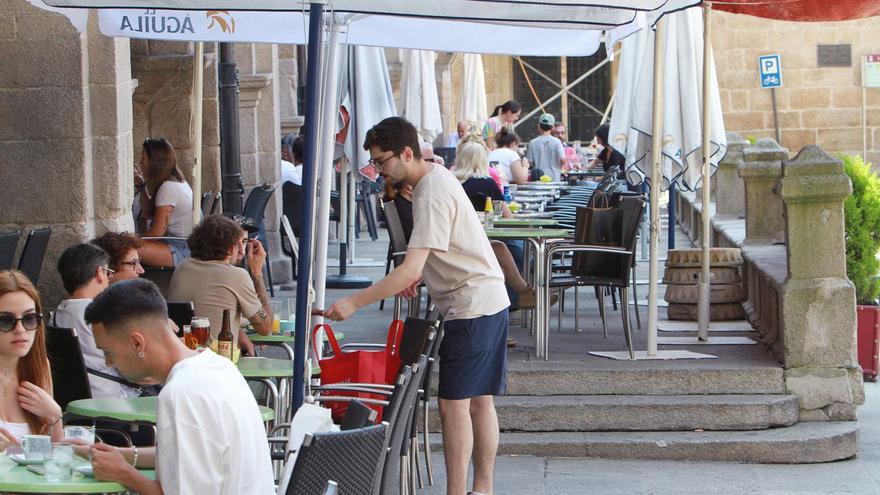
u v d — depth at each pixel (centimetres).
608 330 1973
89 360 1159
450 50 1639
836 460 1530
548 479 1434
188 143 2402
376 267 2988
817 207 1603
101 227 1695
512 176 3034
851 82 5350
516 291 1858
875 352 1959
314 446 669
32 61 1644
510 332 1962
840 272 1609
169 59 2388
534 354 1730
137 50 2398
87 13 1474
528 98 6316
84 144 1658
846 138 5375
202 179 2445
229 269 1289
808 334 1603
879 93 5338
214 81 2431
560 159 3541
